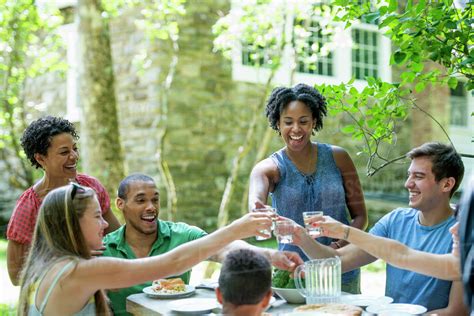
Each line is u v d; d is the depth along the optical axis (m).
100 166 2.51
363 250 2.16
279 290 2.05
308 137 2.56
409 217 2.32
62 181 2.39
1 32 2.50
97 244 1.91
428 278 2.13
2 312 1.95
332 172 2.54
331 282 1.98
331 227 2.08
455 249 2.00
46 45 2.54
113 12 2.54
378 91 2.99
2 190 2.47
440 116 2.89
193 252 1.88
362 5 3.08
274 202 2.55
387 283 2.26
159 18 2.73
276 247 2.22
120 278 1.81
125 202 2.35
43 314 1.81
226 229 1.93
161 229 2.41
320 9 3.89
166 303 2.08
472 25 2.88
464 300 1.89
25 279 1.89
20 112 2.55
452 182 2.20
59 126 2.42
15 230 2.21
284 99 2.56
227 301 1.70
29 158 2.42
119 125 2.58
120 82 2.59
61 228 1.84
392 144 2.90
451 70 2.92
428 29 2.79
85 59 2.50
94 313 1.88
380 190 2.70
